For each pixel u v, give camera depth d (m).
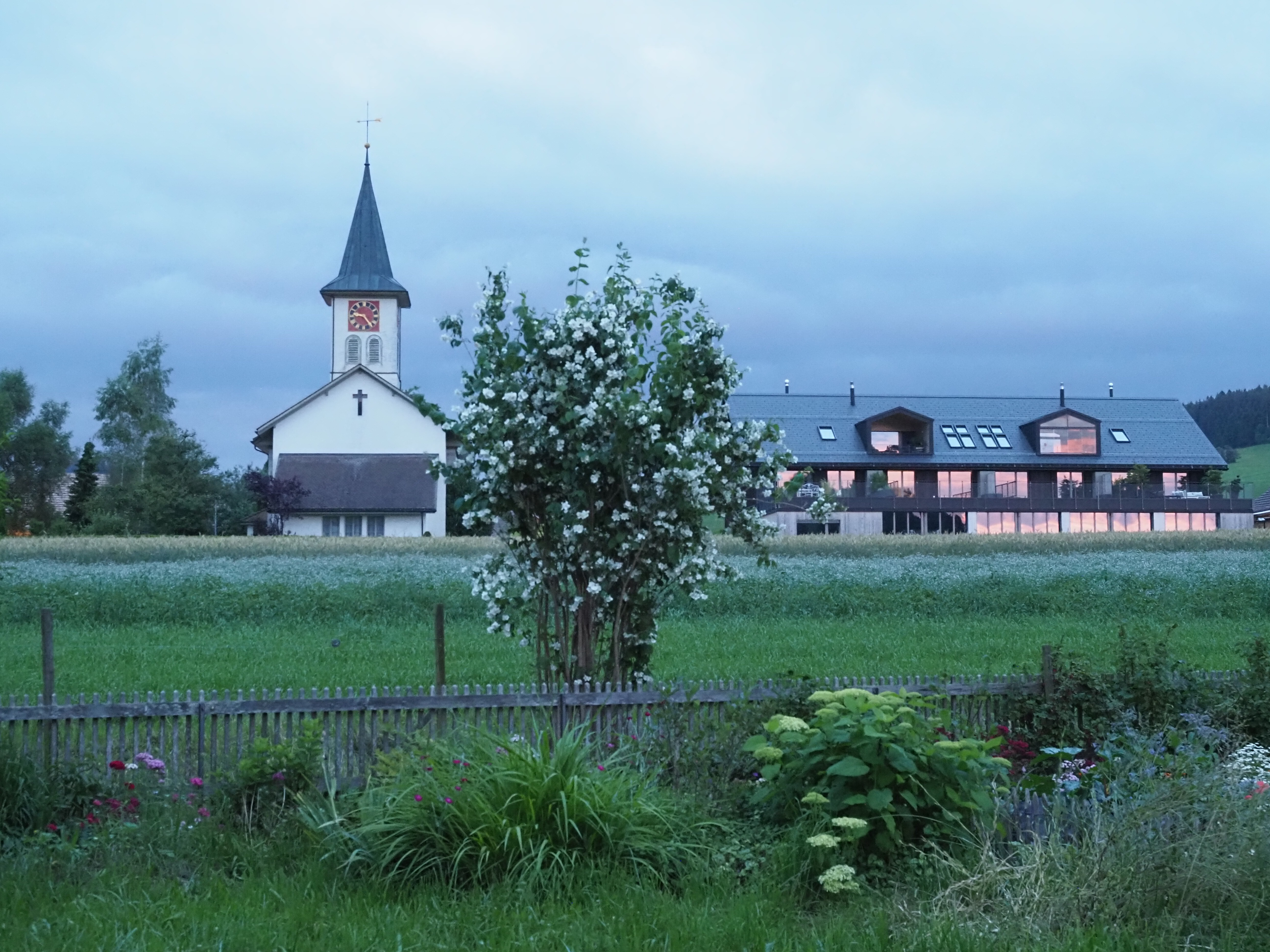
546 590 10.58
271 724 8.80
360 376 75.81
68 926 5.81
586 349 10.00
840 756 6.88
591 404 9.66
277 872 6.77
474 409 9.89
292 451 74.81
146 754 8.18
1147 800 6.52
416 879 6.54
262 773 7.87
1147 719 9.49
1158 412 81.69
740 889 6.50
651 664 16.80
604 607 10.30
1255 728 9.52
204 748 8.61
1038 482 76.12
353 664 17.28
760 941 5.63
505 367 10.16
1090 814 6.84
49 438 92.94
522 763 6.87
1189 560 42.66
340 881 6.61
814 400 79.75
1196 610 26.88
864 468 74.88
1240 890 5.82
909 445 76.62
